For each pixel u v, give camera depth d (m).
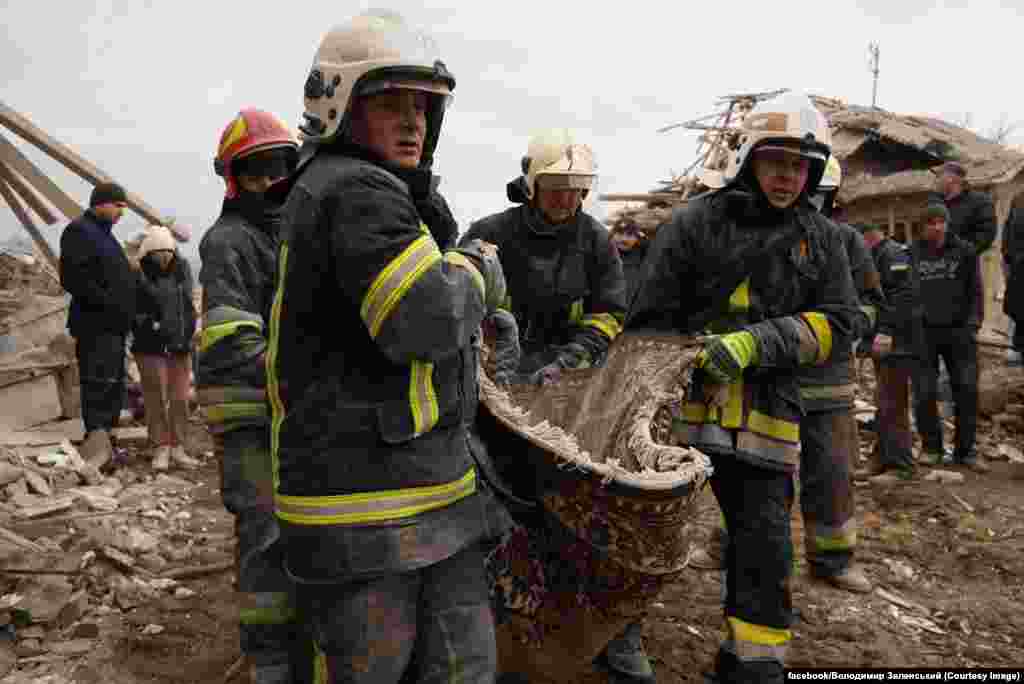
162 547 4.67
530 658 2.62
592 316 4.35
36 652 3.39
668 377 2.78
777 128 2.91
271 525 2.77
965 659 3.71
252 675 2.78
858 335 4.59
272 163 2.94
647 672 3.20
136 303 6.46
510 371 2.84
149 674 3.27
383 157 1.96
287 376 1.92
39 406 6.70
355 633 1.88
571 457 2.28
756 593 3.00
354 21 1.95
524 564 2.49
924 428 7.22
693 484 2.22
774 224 3.05
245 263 2.89
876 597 4.36
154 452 6.51
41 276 10.57
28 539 4.52
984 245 7.23
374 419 1.85
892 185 13.16
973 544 5.13
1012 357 9.35
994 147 14.34
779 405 3.00
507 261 4.27
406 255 1.79
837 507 4.43
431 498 1.90
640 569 2.32
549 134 4.12
